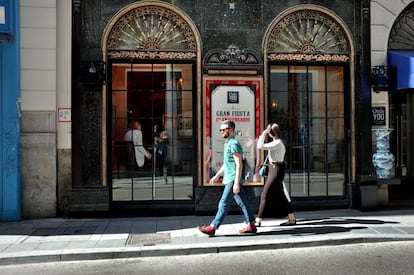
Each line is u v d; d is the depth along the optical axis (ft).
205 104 33.27
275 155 28.63
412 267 21.42
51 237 27.32
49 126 32.58
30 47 32.37
